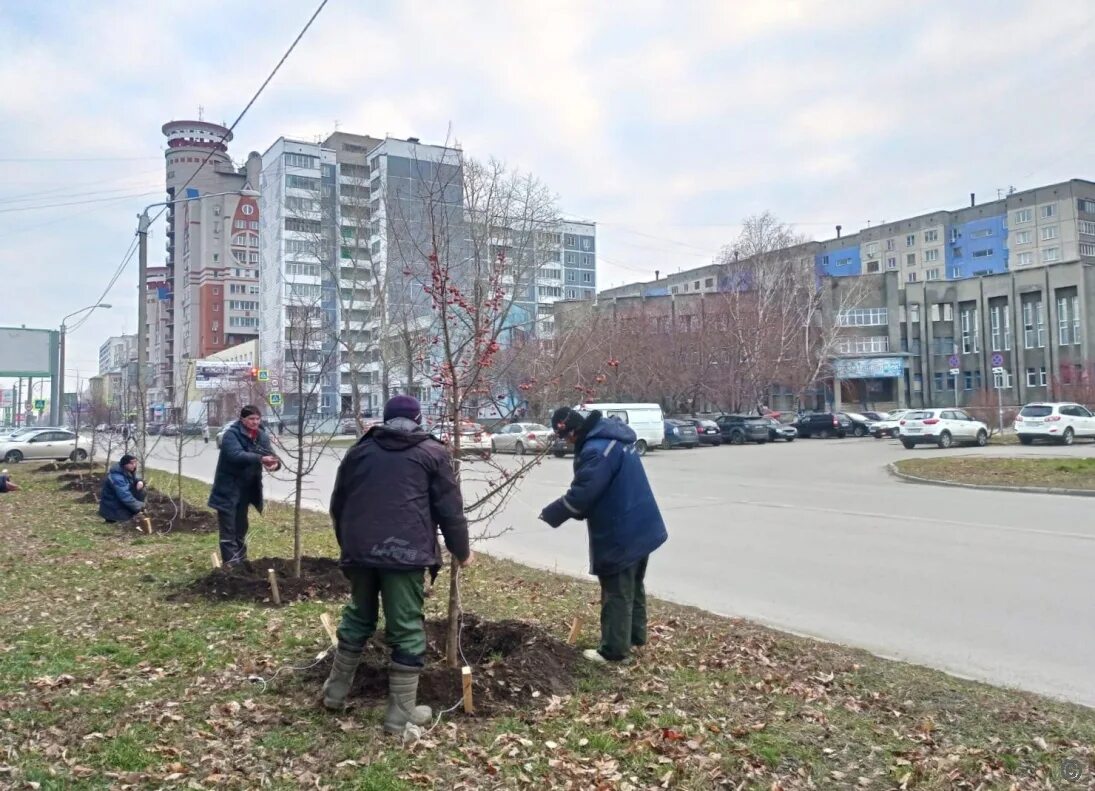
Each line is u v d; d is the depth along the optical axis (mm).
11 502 14930
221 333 102000
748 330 48812
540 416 7551
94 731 3822
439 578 7922
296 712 4039
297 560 7168
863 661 5312
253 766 3463
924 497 16188
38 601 6582
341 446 33688
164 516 11852
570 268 99250
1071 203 87062
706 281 102000
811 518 13047
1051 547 10016
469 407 5512
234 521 7754
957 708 4398
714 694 4527
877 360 66938
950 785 3467
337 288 31219
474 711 4043
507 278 30469
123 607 6312
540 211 32188
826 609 7109
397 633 3859
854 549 10086
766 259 52125
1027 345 65000
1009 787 3461
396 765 3467
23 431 32125
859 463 25891
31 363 46031
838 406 67375
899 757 3740
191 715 4020
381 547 3795
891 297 68938
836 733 4004
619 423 5152
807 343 51156
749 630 6055
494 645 5059
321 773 3404
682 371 47594
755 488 18328
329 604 6395
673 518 13125
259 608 6227
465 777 3391
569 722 4004
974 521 12492
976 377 67938
